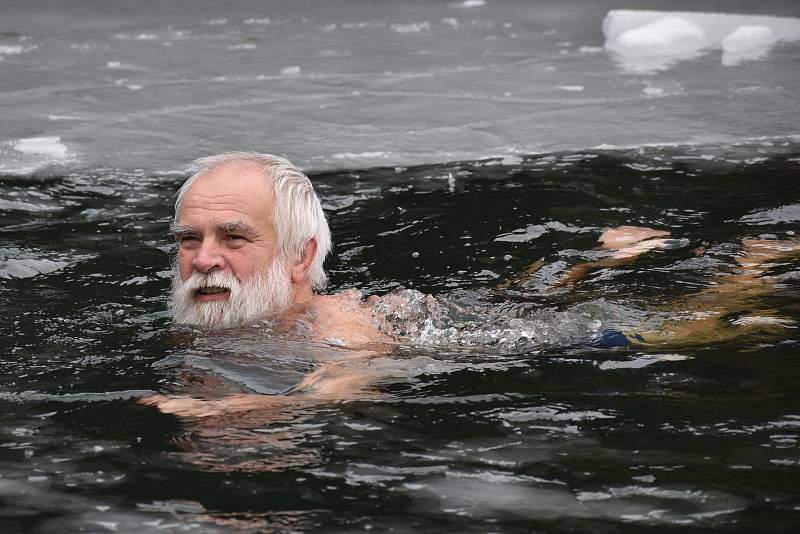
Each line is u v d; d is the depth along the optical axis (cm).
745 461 1059
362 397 1255
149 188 2423
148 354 1402
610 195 2242
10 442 1145
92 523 965
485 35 4612
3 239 1994
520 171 2484
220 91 3488
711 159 2545
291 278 1508
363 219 2122
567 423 1168
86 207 2259
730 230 1973
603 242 1927
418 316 1535
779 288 1642
